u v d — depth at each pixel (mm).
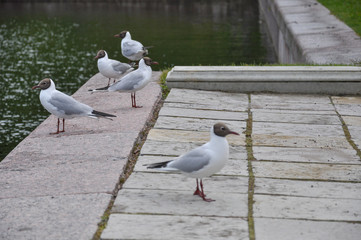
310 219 5746
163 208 5949
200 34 29781
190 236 5309
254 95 11289
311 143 8352
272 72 11453
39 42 27625
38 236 5273
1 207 5938
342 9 23578
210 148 5992
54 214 5746
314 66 12062
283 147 8141
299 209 5992
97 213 5762
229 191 6477
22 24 33188
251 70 11523
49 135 8562
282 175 7023
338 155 7812
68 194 6246
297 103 10711
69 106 8328
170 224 5570
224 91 11562
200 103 10523
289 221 5691
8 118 15242
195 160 5961
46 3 42750
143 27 31875
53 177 6781
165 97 11133
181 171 6027
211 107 10273
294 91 11477
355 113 10031
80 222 5559
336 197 6340
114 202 6082
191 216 5766
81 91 11648
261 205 6090
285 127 9164
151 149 7809
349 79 11273
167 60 23297
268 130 8961
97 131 8656
